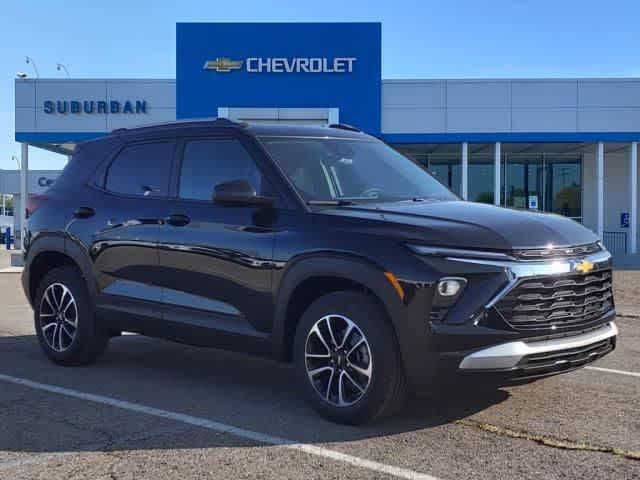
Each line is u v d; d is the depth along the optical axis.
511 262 4.41
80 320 6.63
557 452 4.38
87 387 6.07
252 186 5.27
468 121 24.16
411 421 4.96
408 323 4.41
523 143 24.98
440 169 28.25
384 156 6.23
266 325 5.18
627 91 24.11
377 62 24.14
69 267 6.86
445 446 4.47
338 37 24.19
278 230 5.12
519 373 4.39
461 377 4.35
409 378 4.48
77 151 7.20
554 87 24.14
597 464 4.18
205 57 24.33
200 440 4.65
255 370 6.71
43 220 6.98
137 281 6.12
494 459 4.26
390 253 4.52
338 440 4.60
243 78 24.31
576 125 24.14
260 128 5.78
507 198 28.56
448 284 4.36
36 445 4.59
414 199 5.55
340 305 4.75
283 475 4.04
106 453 4.44
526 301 4.42
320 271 4.80
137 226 6.10
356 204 5.27
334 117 24.22
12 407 5.46
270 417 5.13
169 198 6.00
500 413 5.16
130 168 6.47
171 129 6.27
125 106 24.91
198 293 5.64
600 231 24.62
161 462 4.27
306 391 5.01
